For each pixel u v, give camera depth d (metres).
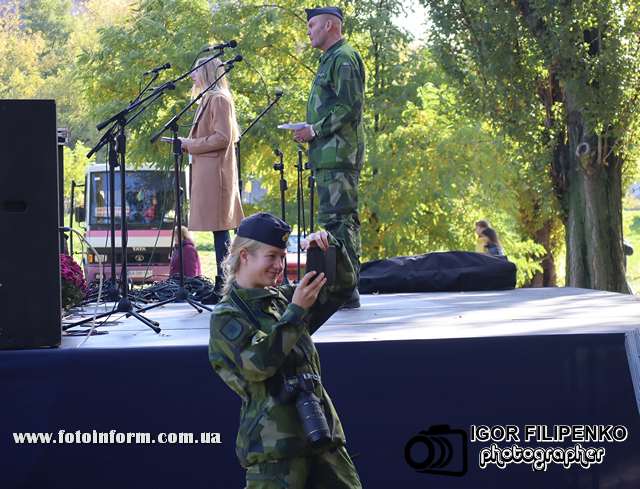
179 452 4.91
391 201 17.83
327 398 3.66
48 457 4.89
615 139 13.56
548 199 14.73
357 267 6.39
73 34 66.12
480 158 17.47
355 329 5.42
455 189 17.42
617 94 12.93
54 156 4.90
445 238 18.27
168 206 18.36
